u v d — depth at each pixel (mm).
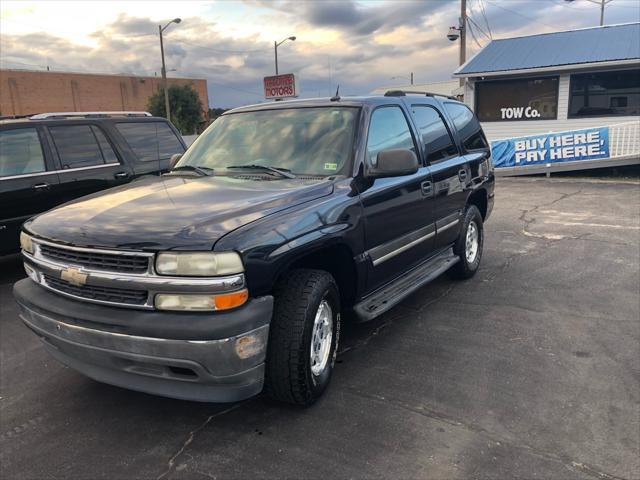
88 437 3037
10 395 3557
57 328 2957
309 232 3104
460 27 21562
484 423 3055
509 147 15375
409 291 4266
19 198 5965
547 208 10055
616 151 14430
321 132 3965
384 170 3664
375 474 2637
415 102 4867
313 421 3113
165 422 3162
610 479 2578
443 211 4898
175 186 3574
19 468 2764
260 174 3758
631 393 3359
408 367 3768
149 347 2658
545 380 3541
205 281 2602
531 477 2598
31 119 6320
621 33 16953
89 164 6609
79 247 2854
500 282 5688
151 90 62688
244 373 2727
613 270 5996
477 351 4004
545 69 16141
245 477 2643
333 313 3424
